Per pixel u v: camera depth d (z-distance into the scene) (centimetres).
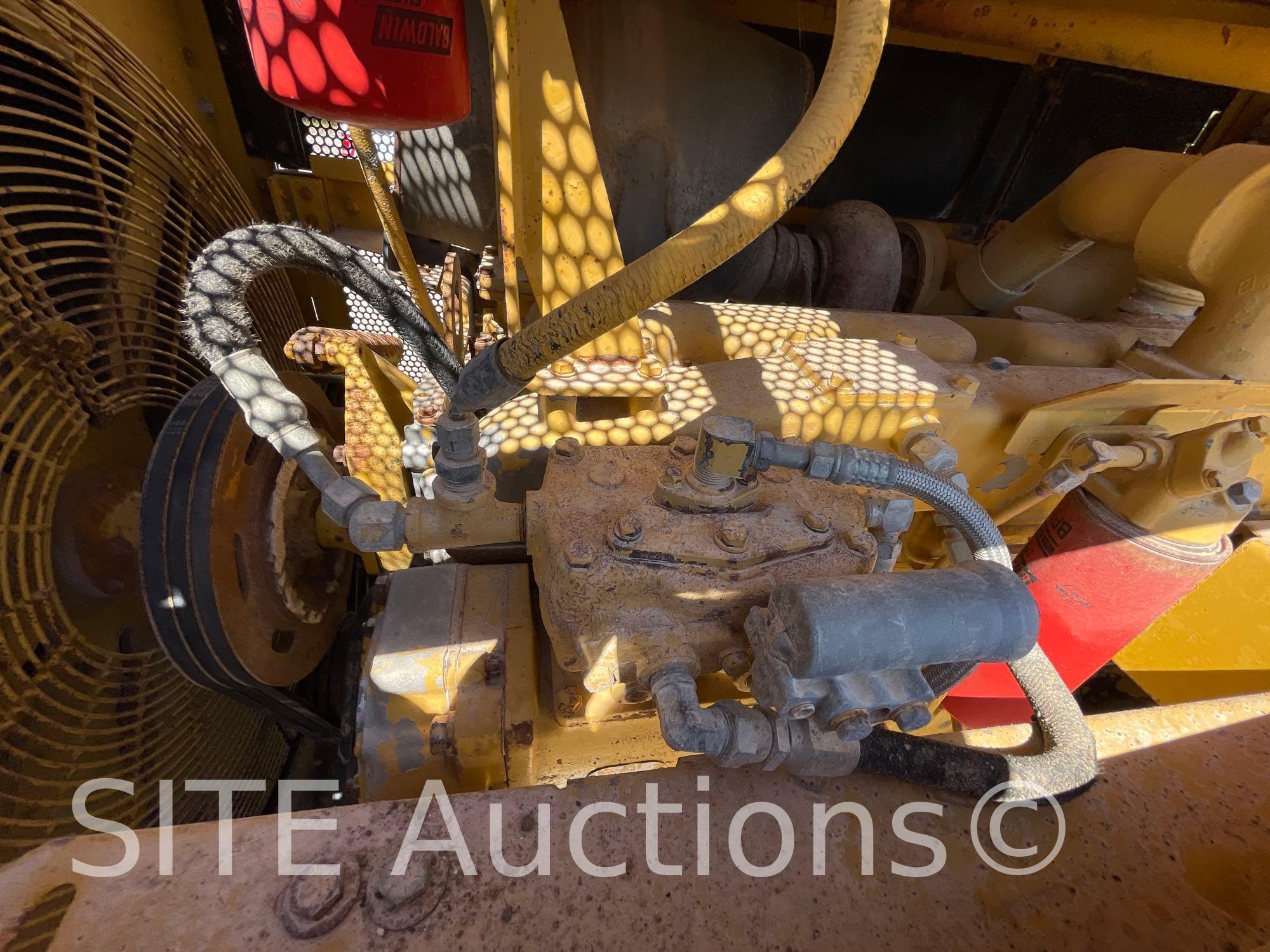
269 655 158
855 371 159
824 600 80
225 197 199
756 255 246
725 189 206
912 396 154
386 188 171
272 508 160
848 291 257
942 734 110
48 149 136
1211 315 173
